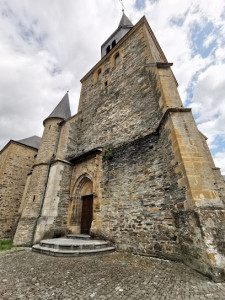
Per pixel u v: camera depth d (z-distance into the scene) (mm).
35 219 7270
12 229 10594
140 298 2174
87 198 7766
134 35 10734
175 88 5738
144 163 5703
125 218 5441
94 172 7316
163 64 6461
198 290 2307
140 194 5355
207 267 2773
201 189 3479
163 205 4609
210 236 2916
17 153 14484
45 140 10102
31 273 3211
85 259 4176
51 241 5668
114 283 2686
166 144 4949
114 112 8805
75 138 10438
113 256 4453
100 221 6133
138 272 3184
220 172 8125
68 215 7699
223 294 2137
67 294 2324
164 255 4090
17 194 13336
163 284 2582
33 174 8953
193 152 4023
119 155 6836
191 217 3369
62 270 3355
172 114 4699
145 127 6551
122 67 10266
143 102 7270
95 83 12375
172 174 4469
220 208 3221
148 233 4660
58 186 7898
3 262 4121
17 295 2303
